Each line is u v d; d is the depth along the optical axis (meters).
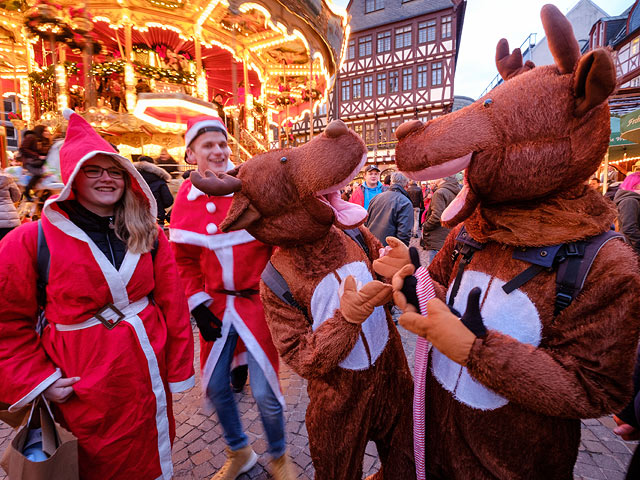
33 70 7.34
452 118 0.94
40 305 1.33
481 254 1.04
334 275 1.18
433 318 0.89
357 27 22.66
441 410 1.06
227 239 1.78
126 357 1.32
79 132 1.31
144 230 1.42
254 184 1.12
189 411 2.55
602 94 0.76
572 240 0.85
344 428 1.18
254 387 1.76
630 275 0.78
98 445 1.28
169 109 5.55
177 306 1.56
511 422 0.93
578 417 0.81
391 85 22.44
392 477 1.21
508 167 0.86
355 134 1.12
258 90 11.60
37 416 1.24
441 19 20.70
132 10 6.40
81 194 1.34
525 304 0.89
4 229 3.35
